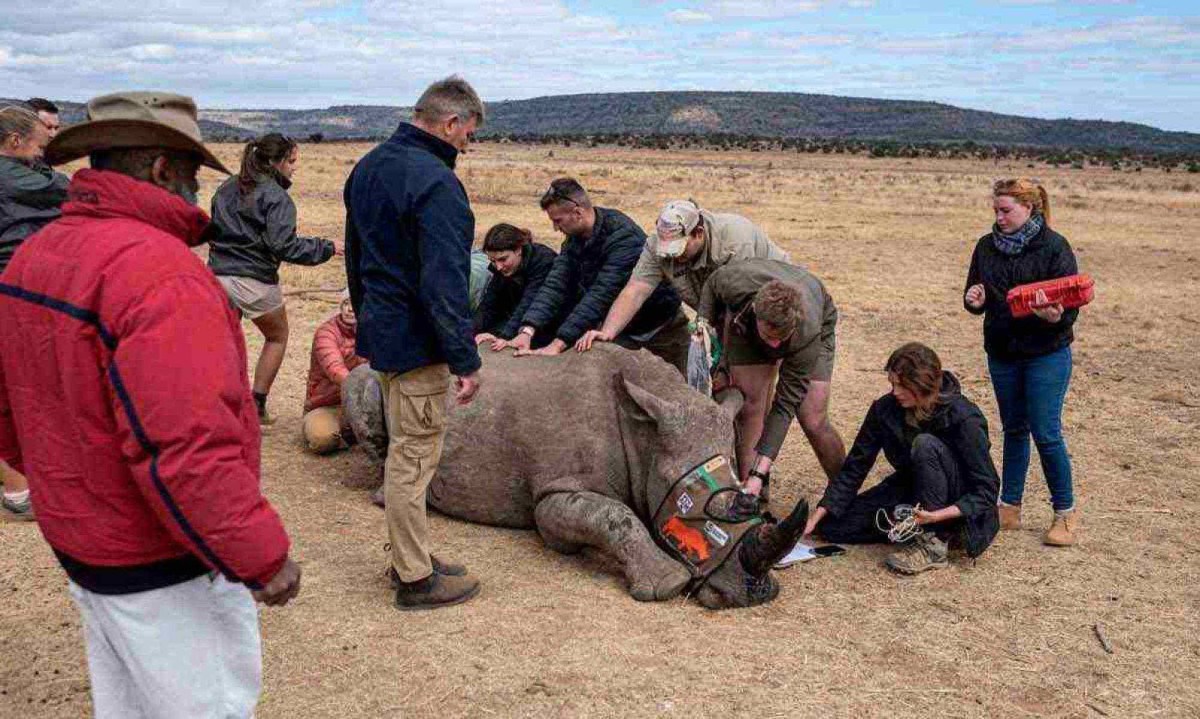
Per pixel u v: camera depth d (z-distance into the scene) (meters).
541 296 6.50
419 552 4.85
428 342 4.57
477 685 4.23
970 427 5.58
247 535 2.58
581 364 5.82
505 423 5.86
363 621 4.76
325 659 4.40
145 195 2.66
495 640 4.61
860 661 4.55
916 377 5.43
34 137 5.96
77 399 2.58
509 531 6.04
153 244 2.60
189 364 2.51
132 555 2.68
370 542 5.75
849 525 5.96
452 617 4.83
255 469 2.82
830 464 6.50
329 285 14.27
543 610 4.93
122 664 2.89
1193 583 5.50
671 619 4.88
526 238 6.92
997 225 5.83
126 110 2.65
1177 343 11.88
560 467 5.62
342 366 7.10
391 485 4.75
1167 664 4.61
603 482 5.52
